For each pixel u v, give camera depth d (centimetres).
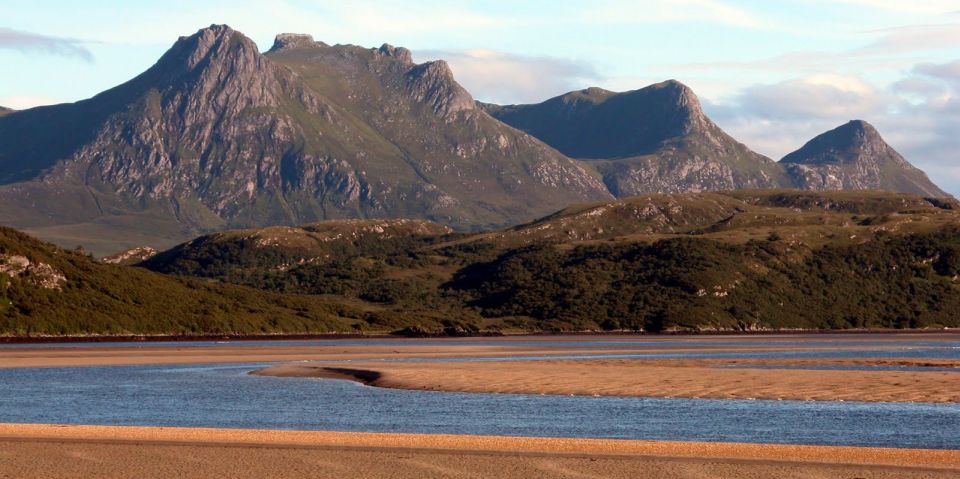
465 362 15712
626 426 7400
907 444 6506
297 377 12612
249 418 8031
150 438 6391
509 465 5503
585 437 6850
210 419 7981
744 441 6669
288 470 5356
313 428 7406
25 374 13325
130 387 11106
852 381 10475
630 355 18662
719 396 9356
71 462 5553
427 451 5922
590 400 9219
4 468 5372
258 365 15412
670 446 6094
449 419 7862
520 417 7962
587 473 5300
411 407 8731
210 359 17312
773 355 17962
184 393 10294
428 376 11744
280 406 8919
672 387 10162
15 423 7312
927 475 5234
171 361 16625
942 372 12031
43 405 9112
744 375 11525
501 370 12762
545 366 13850
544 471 5344
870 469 5391
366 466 5469
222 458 5681
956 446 6406
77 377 12725
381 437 6431
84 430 6712
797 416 7906
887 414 7981
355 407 8762
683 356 17750
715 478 5172
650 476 5216
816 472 5306
